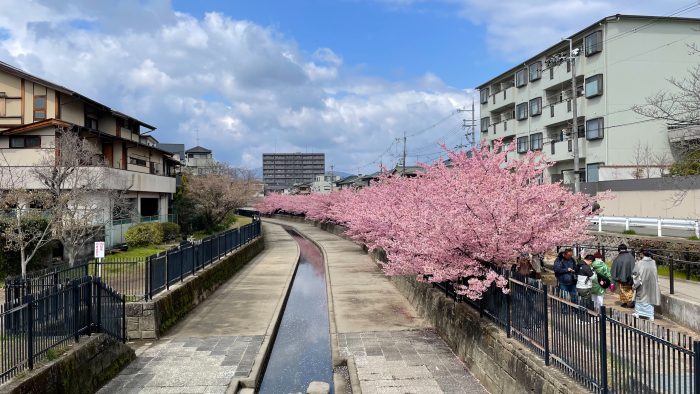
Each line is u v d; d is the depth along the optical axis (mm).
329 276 20969
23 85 24000
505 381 7539
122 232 22812
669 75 26516
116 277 14391
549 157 31359
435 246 9508
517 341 7566
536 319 6980
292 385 9422
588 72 27812
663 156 23188
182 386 8406
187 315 13773
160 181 30125
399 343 10953
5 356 6133
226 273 20109
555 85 31156
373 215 18812
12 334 6297
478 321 8914
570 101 29344
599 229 18281
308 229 53312
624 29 26469
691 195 16516
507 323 7973
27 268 15844
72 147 18812
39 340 6992
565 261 9984
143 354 10203
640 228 17219
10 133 22375
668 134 24469
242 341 11211
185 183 36969
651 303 9125
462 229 8859
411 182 19469
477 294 9062
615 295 11945
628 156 26219
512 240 8875
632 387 4922
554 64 30969
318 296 18766
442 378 8773
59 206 15734
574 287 9914
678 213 17172
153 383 8539
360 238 27141
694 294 9914
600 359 5383
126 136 29422
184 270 14914
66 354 7301
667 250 12188
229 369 9289
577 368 5883
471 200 8945
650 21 26484
